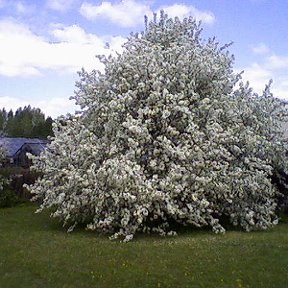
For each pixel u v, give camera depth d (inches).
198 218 508.1
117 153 526.0
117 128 541.0
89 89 582.9
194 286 322.7
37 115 2844.5
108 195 489.1
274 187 618.2
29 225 588.1
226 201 554.3
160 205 502.0
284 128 753.6
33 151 1674.5
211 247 426.9
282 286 319.9
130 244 452.1
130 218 496.4
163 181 487.2
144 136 515.2
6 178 876.6
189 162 515.2
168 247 432.5
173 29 649.6
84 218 555.2
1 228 565.0
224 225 572.4
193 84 557.6
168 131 527.2
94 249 426.6
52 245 447.5
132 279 337.7
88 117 589.0
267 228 557.3
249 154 578.6
